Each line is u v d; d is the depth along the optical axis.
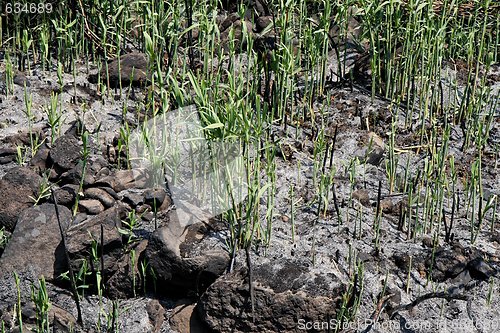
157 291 5.30
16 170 5.64
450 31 6.88
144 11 6.64
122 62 6.64
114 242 5.27
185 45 6.75
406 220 5.64
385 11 6.82
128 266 5.28
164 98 5.79
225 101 5.98
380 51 6.72
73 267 5.26
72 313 5.20
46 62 6.80
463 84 6.75
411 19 6.70
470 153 6.18
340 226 5.54
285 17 6.46
